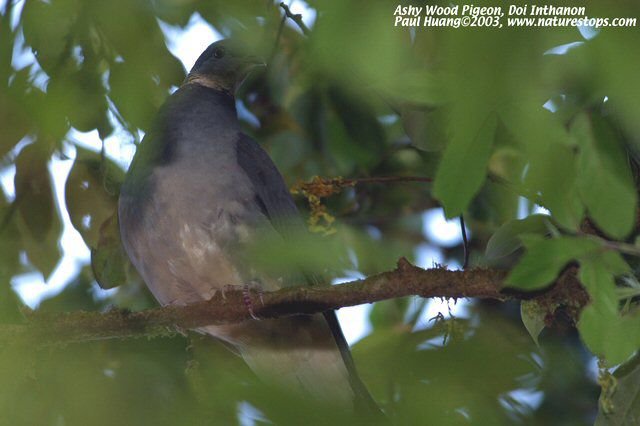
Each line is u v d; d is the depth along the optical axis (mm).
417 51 4113
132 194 8188
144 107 4430
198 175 8211
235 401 5301
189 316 7281
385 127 10719
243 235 8242
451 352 4723
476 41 3105
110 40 4328
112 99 4438
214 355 8875
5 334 6973
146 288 10625
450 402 4539
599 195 4352
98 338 7262
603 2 3012
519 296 6547
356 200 10805
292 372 8719
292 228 8586
